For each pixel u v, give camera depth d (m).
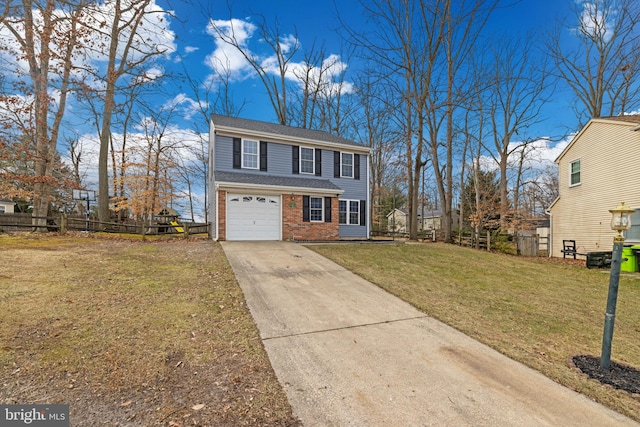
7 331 3.54
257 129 14.95
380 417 2.50
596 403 2.82
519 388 3.02
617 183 12.76
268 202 13.38
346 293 6.04
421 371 3.28
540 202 32.34
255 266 7.79
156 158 22.77
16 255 7.46
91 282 5.64
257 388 2.84
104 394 2.61
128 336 3.67
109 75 14.07
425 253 11.73
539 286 7.85
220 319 4.41
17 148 12.41
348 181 16.88
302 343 3.84
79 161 26.47
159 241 12.02
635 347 4.18
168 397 2.62
